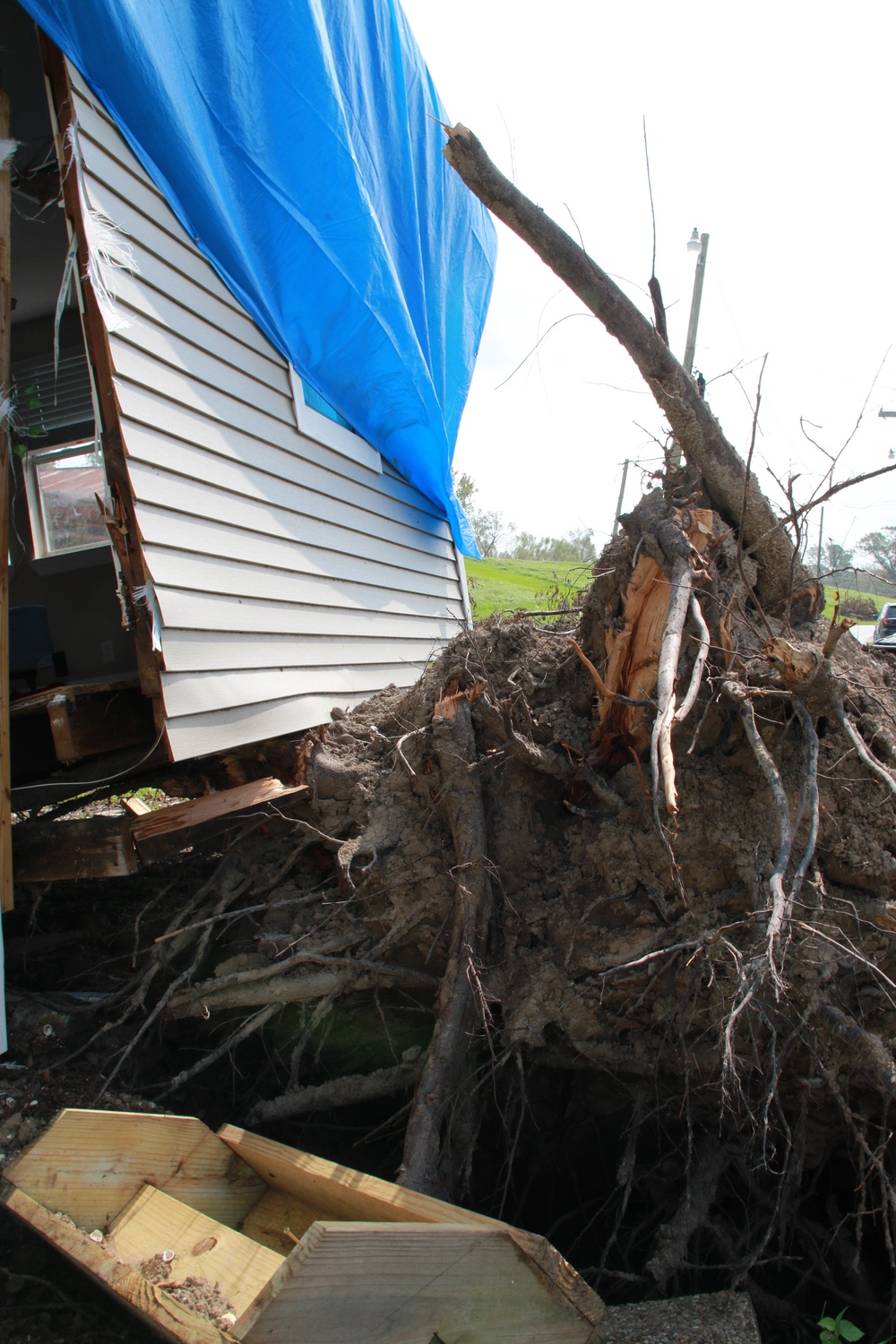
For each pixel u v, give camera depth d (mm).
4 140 3684
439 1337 2191
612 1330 2898
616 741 3893
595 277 3443
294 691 5461
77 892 4883
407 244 7426
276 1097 4074
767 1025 3324
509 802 4199
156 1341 2762
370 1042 4262
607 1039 3590
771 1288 3824
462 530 9789
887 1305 3416
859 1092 3508
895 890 3494
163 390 4375
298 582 5777
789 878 3410
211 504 4734
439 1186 3174
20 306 5738
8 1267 2914
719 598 3604
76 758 3775
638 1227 3719
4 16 4008
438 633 8805
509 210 3330
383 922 4062
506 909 3957
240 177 5266
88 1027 3949
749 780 3631
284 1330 1904
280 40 5320
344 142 5781
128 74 4125
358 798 4492
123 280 4117
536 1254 2336
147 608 3963
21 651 4543
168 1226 2576
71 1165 2617
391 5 7082
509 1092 3775
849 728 3213
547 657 4523
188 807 4039
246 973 3977
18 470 5891
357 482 7098
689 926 3506
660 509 3676
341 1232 1989
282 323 5801
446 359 8781
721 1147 3744
